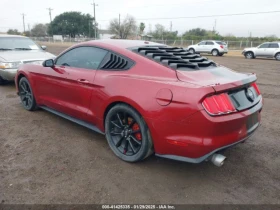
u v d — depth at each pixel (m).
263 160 3.18
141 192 2.51
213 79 2.65
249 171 2.92
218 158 2.47
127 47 3.25
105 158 3.15
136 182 2.67
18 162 3.01
